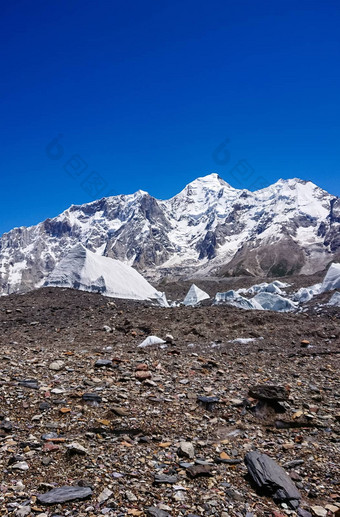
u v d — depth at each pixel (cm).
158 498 622
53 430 841
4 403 940
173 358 1617
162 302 4128
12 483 627
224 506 615
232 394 1170
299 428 966
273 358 1734
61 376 1208
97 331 2256
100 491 627
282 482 676
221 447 832
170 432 887
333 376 1445
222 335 2214
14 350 1636
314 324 2512
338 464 780
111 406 995
